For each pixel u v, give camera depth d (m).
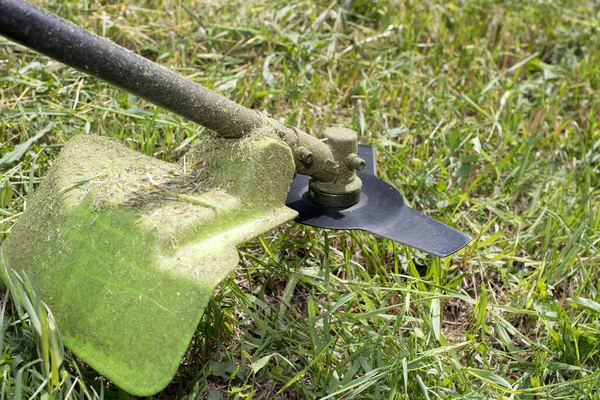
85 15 1.58
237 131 1.13
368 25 1.76
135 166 1.18
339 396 1.15
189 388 1.15
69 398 1.09
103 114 1.42
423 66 1.65
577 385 1.17
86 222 1.11
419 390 1.15
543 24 1.82
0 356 1.08
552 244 1.37
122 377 1.04
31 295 1.09
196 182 1.14
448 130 1.51
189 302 1.04
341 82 1.60
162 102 1.08
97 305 1.07
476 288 1.32
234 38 1.63
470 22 1.78
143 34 1.57
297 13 1.71
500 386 1.17
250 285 1.25
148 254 1.07
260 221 1.12
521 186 1.46
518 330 1.27
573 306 1.25
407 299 1.20
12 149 1.36
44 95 1.45
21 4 1.00
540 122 1.57
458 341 1.24
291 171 1.14
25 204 1.28
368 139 1.48
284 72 1.54
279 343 1.20
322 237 1.32
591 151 1.51
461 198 1.37
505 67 1.72
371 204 1.24
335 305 1.19
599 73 1.70
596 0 1.97
